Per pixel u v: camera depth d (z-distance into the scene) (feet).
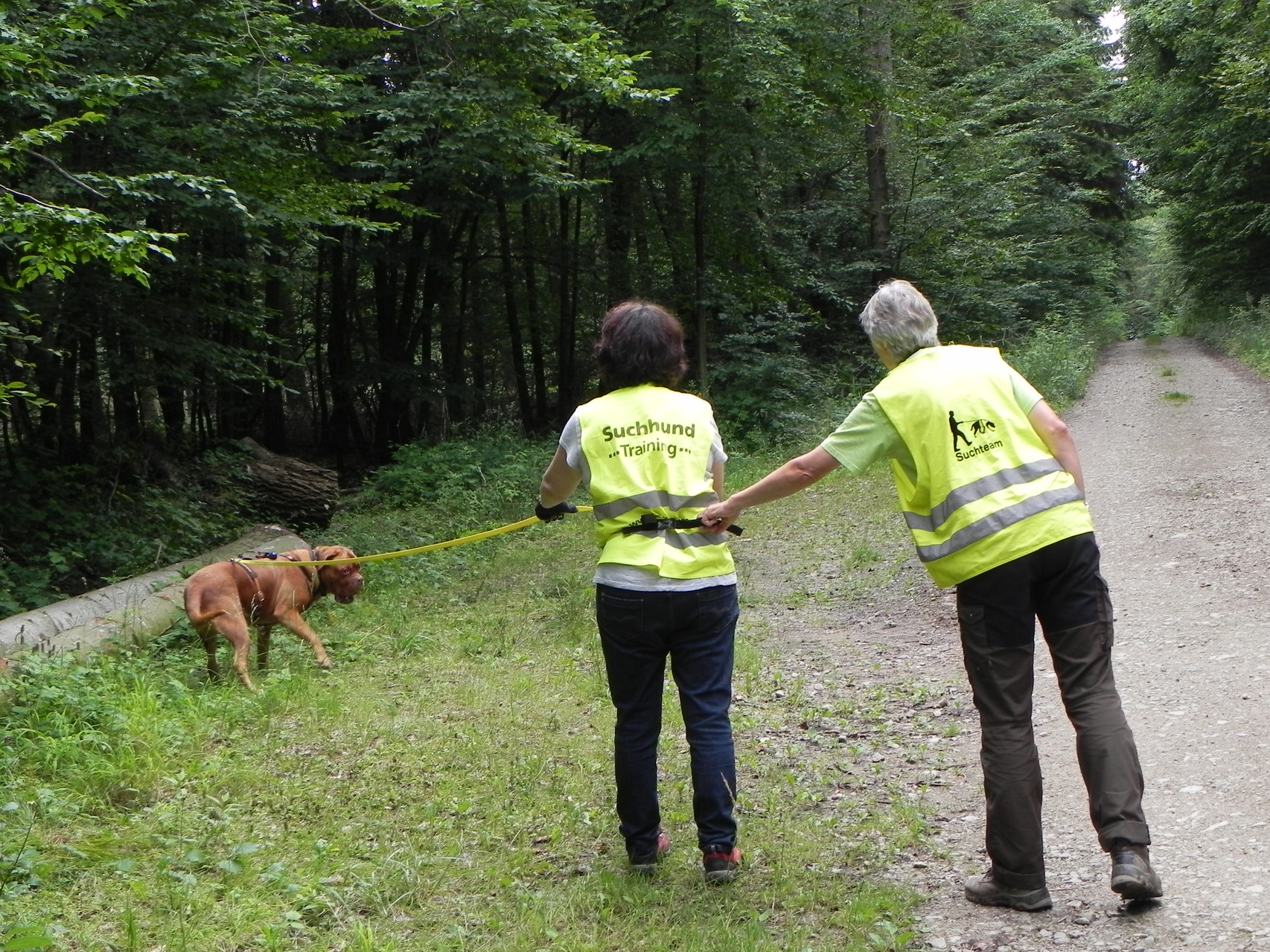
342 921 10.58
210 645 20.36
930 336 11.07
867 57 65.05
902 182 78.28
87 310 35.35
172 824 12.82
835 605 26.12
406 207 43.27
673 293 67.10
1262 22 75.51
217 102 33.42
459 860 12.08
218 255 38.93
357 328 69.67
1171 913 9.93
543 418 75.15
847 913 10.52
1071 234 108.47
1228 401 55.47
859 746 15.98
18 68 25.22
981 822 12.86
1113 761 9.94
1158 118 97.30
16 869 11.18
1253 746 13.92
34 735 15.69
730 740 11.47
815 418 58.08
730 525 11.34
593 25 44.34
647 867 11.58
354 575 22.58
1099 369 80.79
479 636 24.41
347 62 49.32
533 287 74.74
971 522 10.26
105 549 33.83
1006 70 98.37
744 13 55.01
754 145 60.34
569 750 15.97
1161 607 21.63
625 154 58.39
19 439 40.14
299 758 15.65
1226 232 92.58
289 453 70.54
